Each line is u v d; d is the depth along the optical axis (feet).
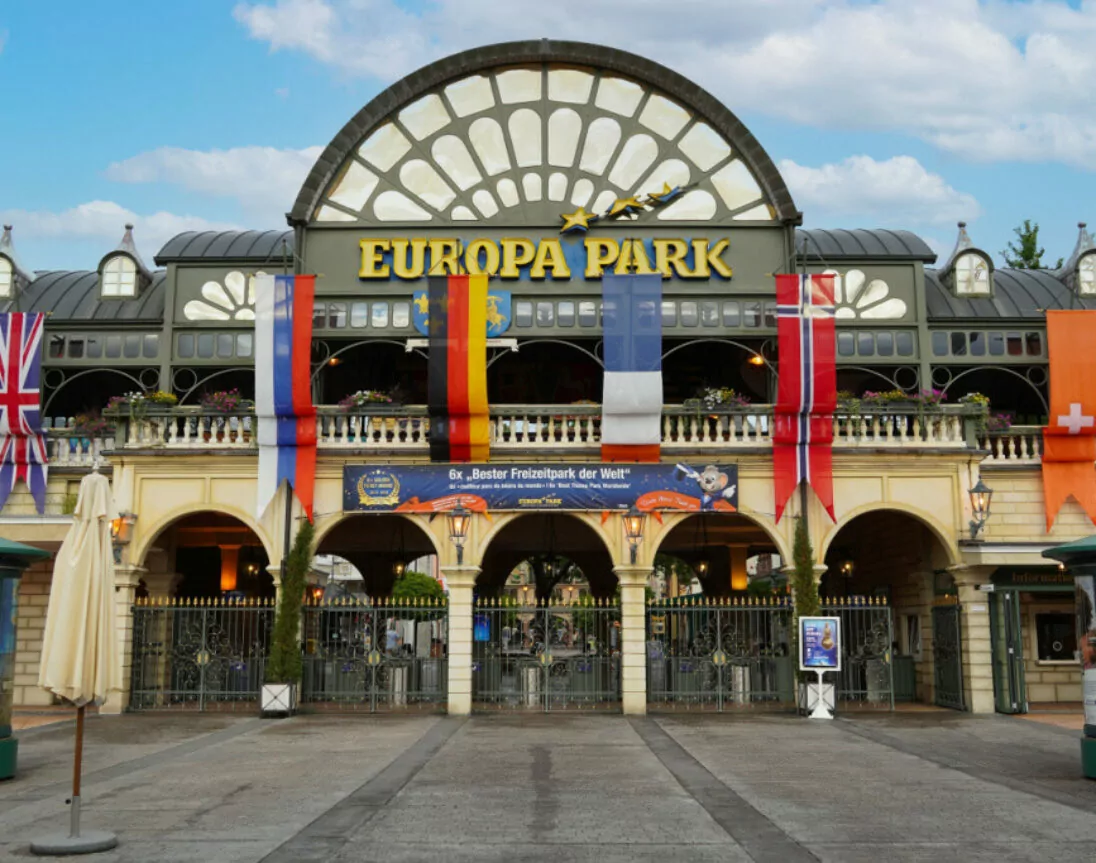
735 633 80.48
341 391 98.53
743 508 75.92
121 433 77.51
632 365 75.56
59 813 37.73
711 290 89.66
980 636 75.61
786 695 78.74
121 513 75.66
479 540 75.72
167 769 48.49
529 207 90.48
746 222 90.22
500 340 85.66
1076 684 81.61
